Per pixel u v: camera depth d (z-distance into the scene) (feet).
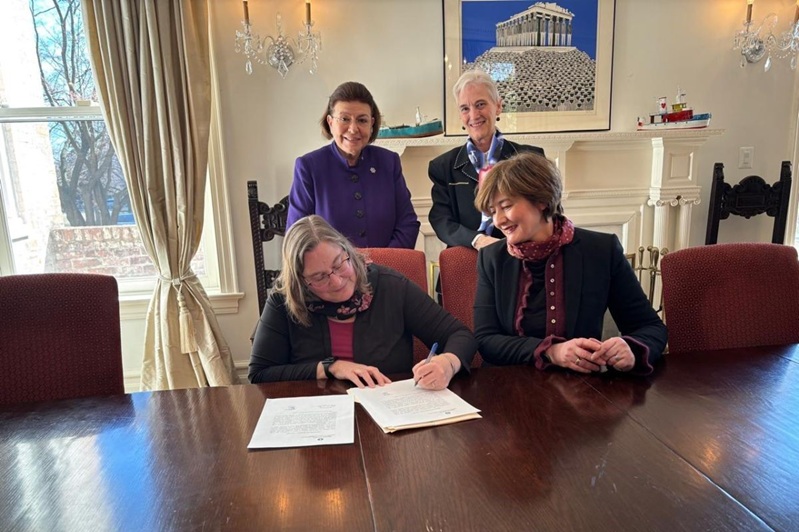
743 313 4.78
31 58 8.16
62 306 4.29
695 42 8.89
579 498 2.39
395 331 4.34
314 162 6.28
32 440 3.12
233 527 2.26
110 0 7.19
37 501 2.50
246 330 8.97
